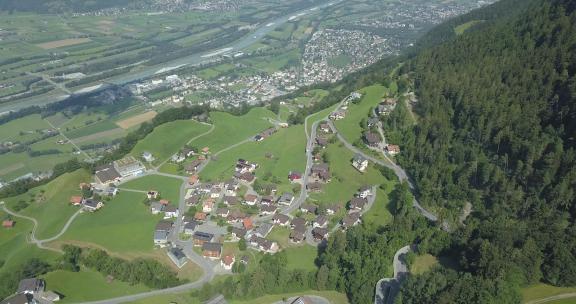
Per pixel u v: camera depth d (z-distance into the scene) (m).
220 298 185.25
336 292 189.88
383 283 183.12
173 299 192.88
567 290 167.00
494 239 180.38
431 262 192.50
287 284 192.25
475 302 151.62
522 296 160.12
